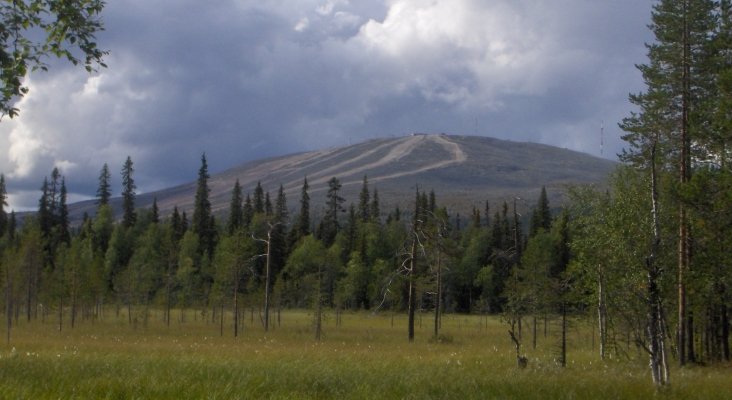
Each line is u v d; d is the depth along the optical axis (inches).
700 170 964.6
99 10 486.9
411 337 1617.9
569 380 567.2
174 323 2244.1
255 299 2100.1
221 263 2047.2
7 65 466.6
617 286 565.0
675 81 1107.9
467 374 608.4
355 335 1765.5
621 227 560.7
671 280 558.3
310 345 1282.0
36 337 1421.0
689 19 1085.8
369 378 527.8
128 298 2300.7
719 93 1051.3
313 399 417.7
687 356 1036.5
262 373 528.1
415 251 1689.2
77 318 2396.7
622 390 505.4
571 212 1117.1
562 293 886.4
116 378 448.8
